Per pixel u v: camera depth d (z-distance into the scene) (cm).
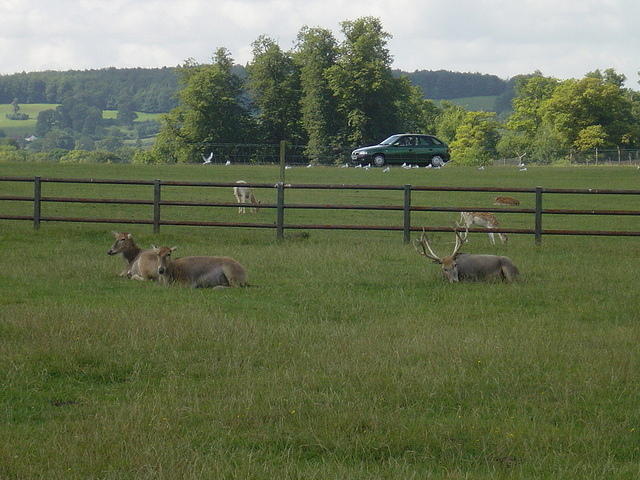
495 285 1706
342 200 3650
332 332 1280
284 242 2272
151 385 1022
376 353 1155
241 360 1125
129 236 1747
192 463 781
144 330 1237
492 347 1188
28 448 809
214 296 1548
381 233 2717
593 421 912
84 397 973
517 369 1094
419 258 2003
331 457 814
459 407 945
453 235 2686
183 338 1208
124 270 1753
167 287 1627
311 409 927
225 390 992
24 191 3509
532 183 4519
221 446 830
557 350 1189
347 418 896
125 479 751
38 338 1182
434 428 875
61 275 1714
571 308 1496
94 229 2523
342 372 1060
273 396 966
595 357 1152
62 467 770
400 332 1291
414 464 802
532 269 1892
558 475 771
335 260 1933
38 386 1003
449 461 807
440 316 1415
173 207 3192
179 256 1978
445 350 1170
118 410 918
